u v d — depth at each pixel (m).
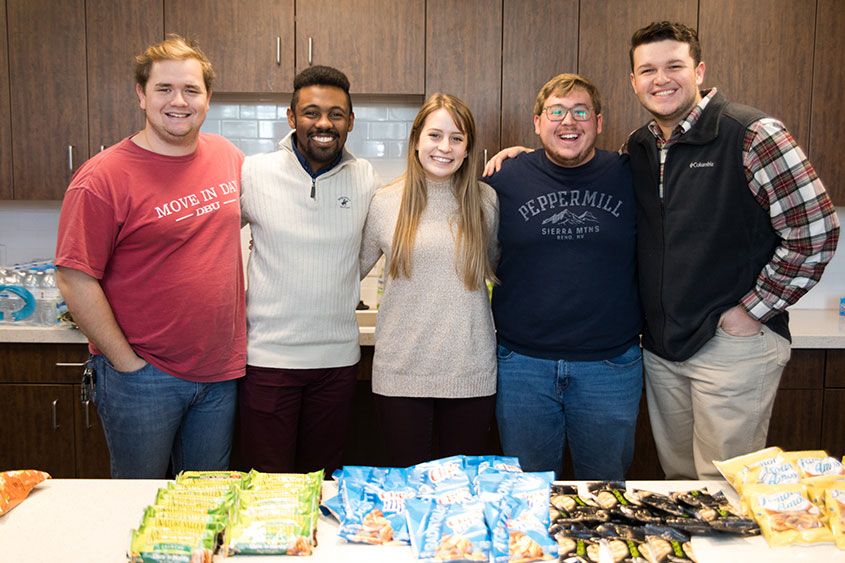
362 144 3.16
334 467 2.04
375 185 2.01
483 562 1.05
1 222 3.13
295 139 1.93
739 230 1.71
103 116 2.72
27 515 1.19
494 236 1.99
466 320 1.85
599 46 2.73
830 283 3.23
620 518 1.16
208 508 1.13
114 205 1.70
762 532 1.14
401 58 2.74
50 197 2.75
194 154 1.81
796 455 1.29
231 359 1.87
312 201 1.89
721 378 1.76
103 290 1.78
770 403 1.80
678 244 1.75
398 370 1.87
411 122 3.14
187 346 1.79
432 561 1.06
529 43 2.74
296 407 1.95
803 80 2.72
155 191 1.73
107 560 1.05
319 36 2.73
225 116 3.10
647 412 2.59
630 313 1.88
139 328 1.78
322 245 1.89
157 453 1.85
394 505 1.19
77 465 2.54
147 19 2.69
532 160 1.91
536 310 1.85
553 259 1.84
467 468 1.31
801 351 2.57
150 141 1.75
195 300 1.76
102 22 2.68
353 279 1.97
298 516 1.12
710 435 1.80
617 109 2.75
